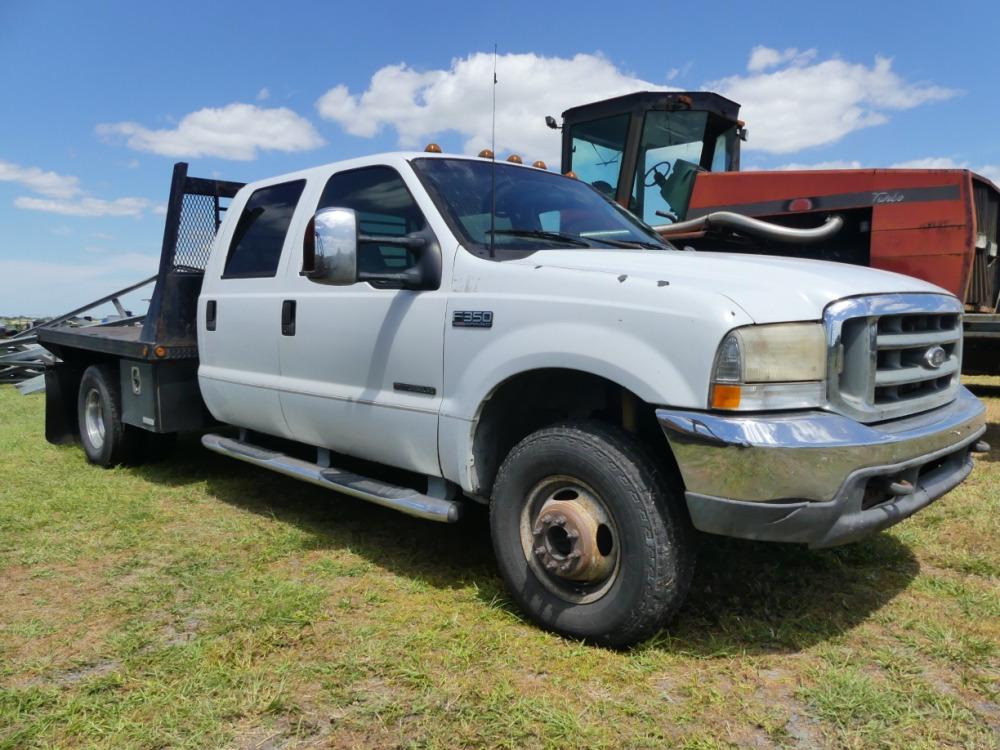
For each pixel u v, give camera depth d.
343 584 3.49
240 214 4.90
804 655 2.81
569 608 2.91
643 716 2.41
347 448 3.96
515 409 3.35
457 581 3.53
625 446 2.77
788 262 3.18
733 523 2.55
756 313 2.58
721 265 3.02
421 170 3.75
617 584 2.78
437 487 3.49
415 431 3.46
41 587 3.48
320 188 4.28
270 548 3.94
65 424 6.73
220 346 4.80
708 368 2.55
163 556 3.87
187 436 7.13
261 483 5.38
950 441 2.97
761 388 2.56
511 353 3.05
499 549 3.12
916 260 6.25
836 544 2.61
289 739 2.29
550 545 2.91
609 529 2.83
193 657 2.76
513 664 2.73
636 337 2.72
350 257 3.11
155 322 5.19
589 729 2.32
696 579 3.49
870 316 2.73
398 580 3.53
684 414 2.59
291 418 4.24
